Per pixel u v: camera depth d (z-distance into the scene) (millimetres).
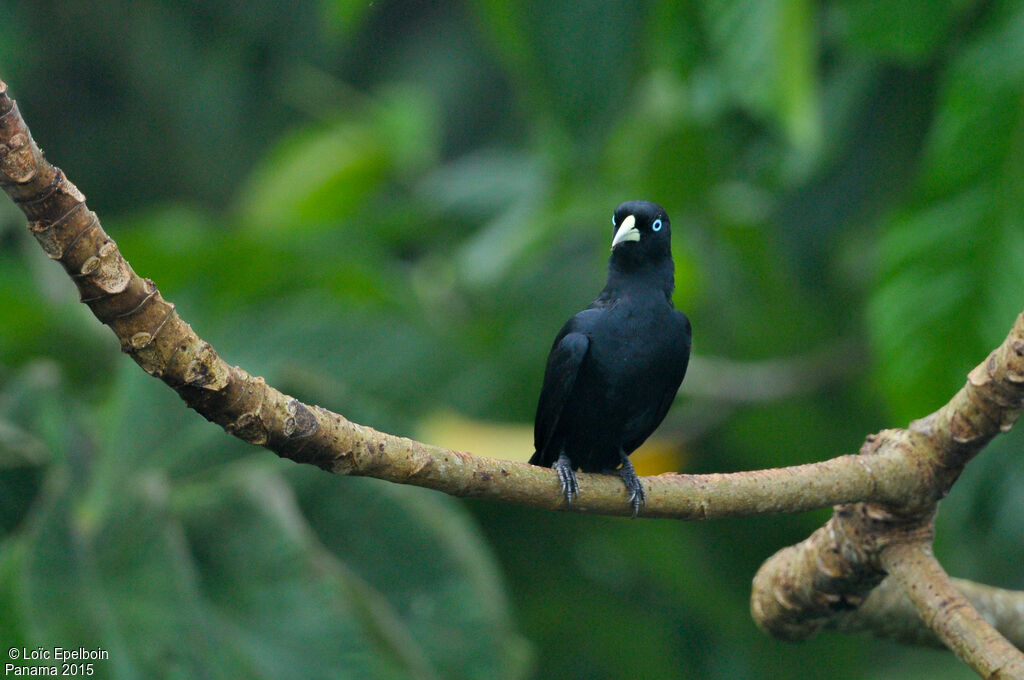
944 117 8648
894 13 8914
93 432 10117
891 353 8734
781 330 13711
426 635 9359
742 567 13617
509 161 14492
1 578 8539
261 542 9156
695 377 13898
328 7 10266
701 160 11648
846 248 13359
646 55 9844
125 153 20156
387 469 4918
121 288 4418
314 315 11328
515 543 13406
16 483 9289
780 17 8156
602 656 13859
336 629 8930
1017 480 12422
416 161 15055
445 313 13250
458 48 18953
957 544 13070
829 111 11148
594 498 5336
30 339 12859
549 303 13742
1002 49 8594
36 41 19484
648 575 14008
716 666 14031
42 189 4293
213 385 4547
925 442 5559
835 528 5961
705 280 13289
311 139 15195
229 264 12492
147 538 8844
